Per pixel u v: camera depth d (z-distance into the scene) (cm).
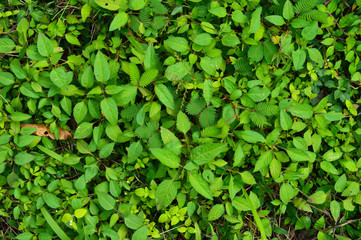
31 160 61
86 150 62
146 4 60
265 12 62
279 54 61
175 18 62
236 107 61
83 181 62
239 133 60
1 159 60
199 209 63
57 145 65
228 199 63
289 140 66
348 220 66
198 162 58
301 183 66
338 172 67
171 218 61
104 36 62
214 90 61
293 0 60
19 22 60
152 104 59
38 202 62
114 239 60
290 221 69
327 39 63
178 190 63
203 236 66
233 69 63
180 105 62
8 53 63
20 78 59
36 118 63
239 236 65
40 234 62
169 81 61
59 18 62
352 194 63
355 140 66
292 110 61
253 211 61
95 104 60
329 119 62
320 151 67
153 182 62
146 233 59
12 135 61
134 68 58
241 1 61
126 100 59
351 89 66
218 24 63
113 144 61
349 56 64
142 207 64
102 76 58
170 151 57
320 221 66
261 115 60
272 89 64
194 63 63
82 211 60
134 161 63
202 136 60
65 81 58
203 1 62
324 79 66
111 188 62
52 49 59
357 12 65
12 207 65
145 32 61
